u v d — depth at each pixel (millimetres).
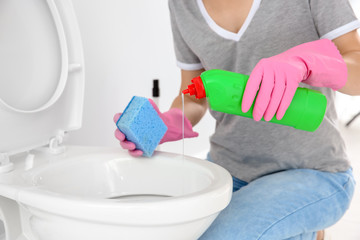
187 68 1134
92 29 1298
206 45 1003
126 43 1468
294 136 933
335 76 711
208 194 619
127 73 1491
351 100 3164
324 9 868
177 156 874
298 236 895
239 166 1027
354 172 2037
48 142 921
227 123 1043
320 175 926
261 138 970
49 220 644
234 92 665
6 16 818
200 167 806
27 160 860
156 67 1674
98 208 580
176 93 1861
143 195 886
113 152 913
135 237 606
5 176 758
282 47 929
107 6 1355
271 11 917
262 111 651
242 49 955
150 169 878
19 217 783
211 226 843
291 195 870
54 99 903
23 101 854
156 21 1641
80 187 859
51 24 913
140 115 818
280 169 977
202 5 1009
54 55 921
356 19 845
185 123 964
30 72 871
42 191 655
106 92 1393
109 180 889
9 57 826
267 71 642
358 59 794
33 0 872
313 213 862
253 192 899
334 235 1359
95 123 1356
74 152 918
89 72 1302
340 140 956
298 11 905
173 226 602
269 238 811
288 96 646
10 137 826
